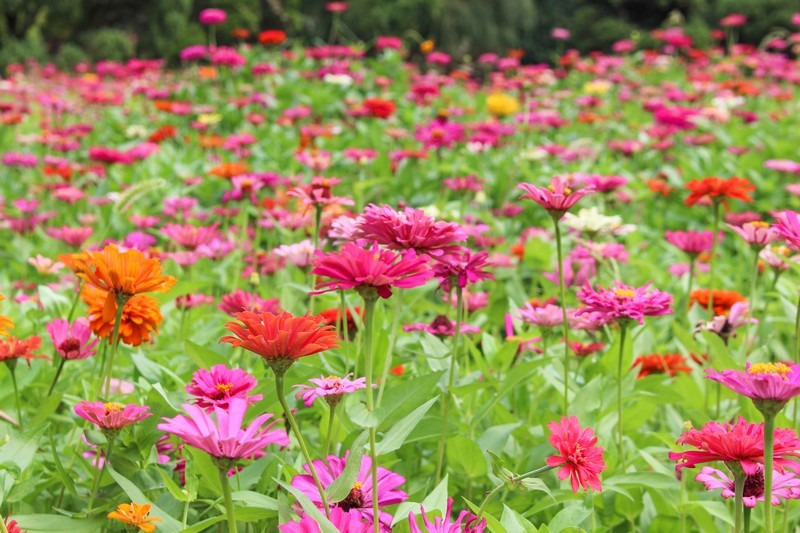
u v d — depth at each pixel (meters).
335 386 1.73
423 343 2.59
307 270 3.05
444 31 22.78
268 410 2.24
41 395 2.66
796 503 2.33
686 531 2.49
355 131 7.81
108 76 12.86
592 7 24.69
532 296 4.60
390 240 1.69
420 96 8.03
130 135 7.42
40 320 3.31
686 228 6.21
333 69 9.29
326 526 1.47
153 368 2.49
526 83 6.91
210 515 2.03
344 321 2.48
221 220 5.53
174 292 3.09
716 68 11.16
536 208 6.00
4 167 7.54
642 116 9.30
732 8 22.64
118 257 1.96
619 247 3.35
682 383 3.09
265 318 1.47
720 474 1.79
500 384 2.65
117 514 1.62
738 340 3.48
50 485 2.19
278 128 7.80
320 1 22.75
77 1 22.72
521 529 1.76
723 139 7.71
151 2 23.09
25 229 5.30
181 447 2.20
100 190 6.07
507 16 24.39
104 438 2.02
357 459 1.58
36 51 20.77
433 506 1.80
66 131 7.21
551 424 1.66
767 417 1.50
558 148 6.27
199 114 8.05
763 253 3.18
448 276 2.18
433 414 2.53
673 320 3.92
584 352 2.89
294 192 2.77
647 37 21.06
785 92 9.91
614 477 2.24
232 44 21.64
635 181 6.34
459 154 6.63
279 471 2.02
